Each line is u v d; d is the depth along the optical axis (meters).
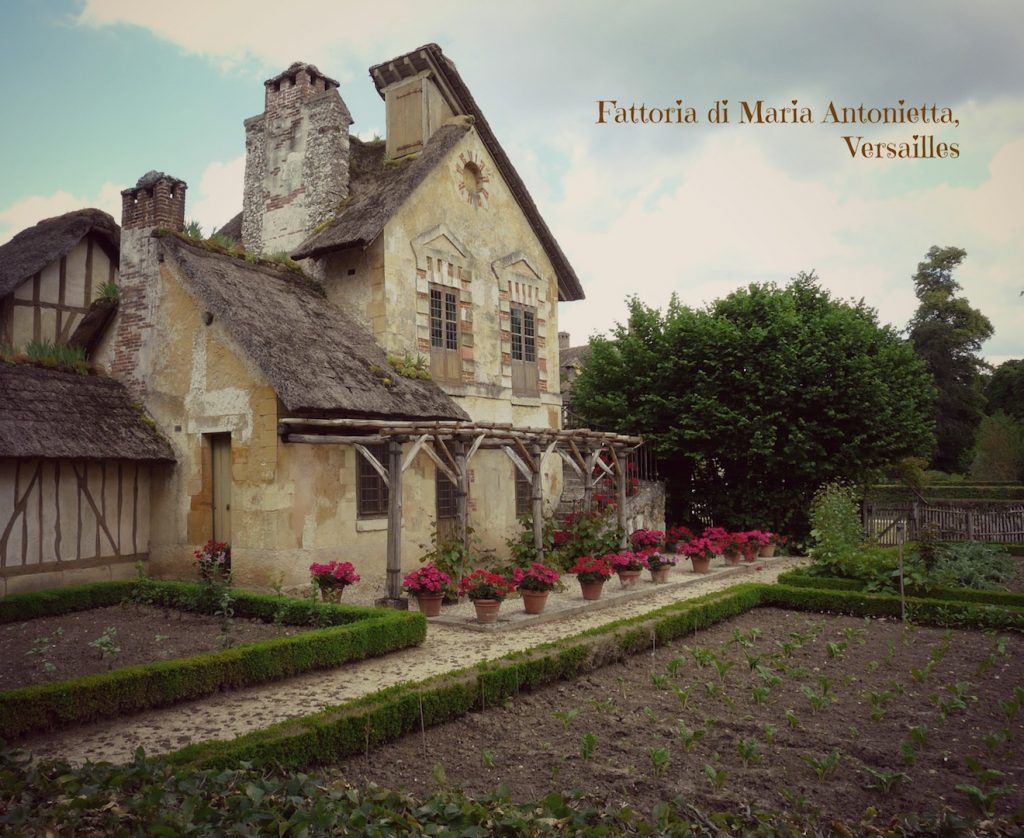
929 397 19.88
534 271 19.03
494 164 17.98
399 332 15.03
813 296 20.45
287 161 17.20
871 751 5.68
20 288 16.50
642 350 19.81
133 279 14.29
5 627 10.34
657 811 4.34
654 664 8.36
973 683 7.60
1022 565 16.83
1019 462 37.34
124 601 11.70
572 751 5.78
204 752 4.88
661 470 20.91
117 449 12.69
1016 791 5.00
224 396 12.73
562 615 10.83
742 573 15.58
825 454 18.16
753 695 6.98
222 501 13.07
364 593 12.83
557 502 19.31
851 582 12.20
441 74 17.42
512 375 18.09
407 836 3.87
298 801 4.10
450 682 6.58
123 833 3.65
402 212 15.33
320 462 12.67
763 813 4.49
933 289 45.94
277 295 14.16
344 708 5.87
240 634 9.55
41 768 4.52
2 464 11.63
